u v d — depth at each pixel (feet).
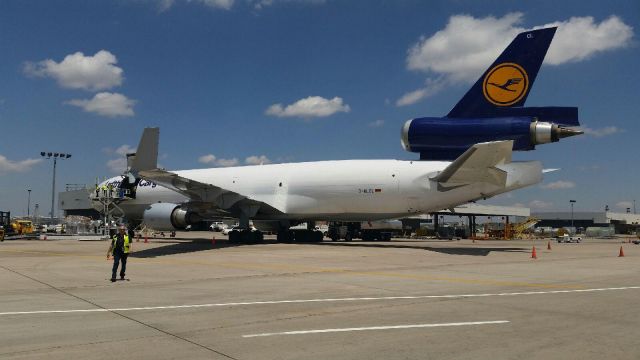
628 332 26.61
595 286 45.70
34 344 24.25
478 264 69.10
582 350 22.88
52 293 41.83
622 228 439.63
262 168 119.65
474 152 81.00
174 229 108.78
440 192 96.63
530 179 90.84
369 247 106.22
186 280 50.78
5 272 58.03
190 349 23.24
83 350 23.09
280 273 57.06
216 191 106.83
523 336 25.68
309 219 115.55
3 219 159.22
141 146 97.66
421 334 26.17
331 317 30.91
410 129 95.71
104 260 74.08
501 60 90.43
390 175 101.65
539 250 107.34
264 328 27.73
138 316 31.42
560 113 86.99
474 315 31.42
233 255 82.69
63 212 285.23
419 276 53.98
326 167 110.52
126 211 134.62
